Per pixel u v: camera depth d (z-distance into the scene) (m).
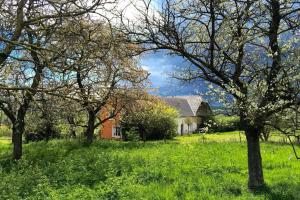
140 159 21.97
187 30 15.38
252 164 15.57
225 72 15.19
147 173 17.91
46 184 15.58
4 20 10.59
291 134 11.75
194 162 21.61
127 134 46.12
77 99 10.53
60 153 26.55
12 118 24.22
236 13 14.14
